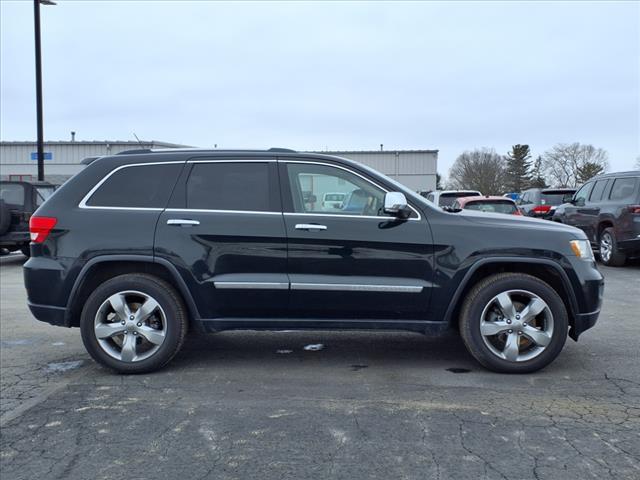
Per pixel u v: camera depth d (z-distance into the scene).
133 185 4.64
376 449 3.25
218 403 3.98
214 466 3.07
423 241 4.45
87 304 4.52
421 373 4.62
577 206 12.53
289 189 4.60
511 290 4.45
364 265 4.46
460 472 2.98
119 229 4.49
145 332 4.54
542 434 3.42
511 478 2.91
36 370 4.80
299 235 4.46
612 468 3.00
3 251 12.92
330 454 3.19
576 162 74.62
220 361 5.00
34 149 35.59
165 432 3.50
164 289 4.54
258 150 4.73
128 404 3.97
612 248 10.95
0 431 3.54
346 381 4.44
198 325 4.55
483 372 4.62
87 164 4.86
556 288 4.75
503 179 78.94
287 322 4.56
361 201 4.59
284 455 3.19
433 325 4.53
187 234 4.47
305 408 3.87
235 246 4.47
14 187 11.98
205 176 4.64
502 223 4.58
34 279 4.52
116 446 3.32
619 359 4.93
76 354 5.29
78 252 4.47
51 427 3.59
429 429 3.51
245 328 4.58
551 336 4.45
